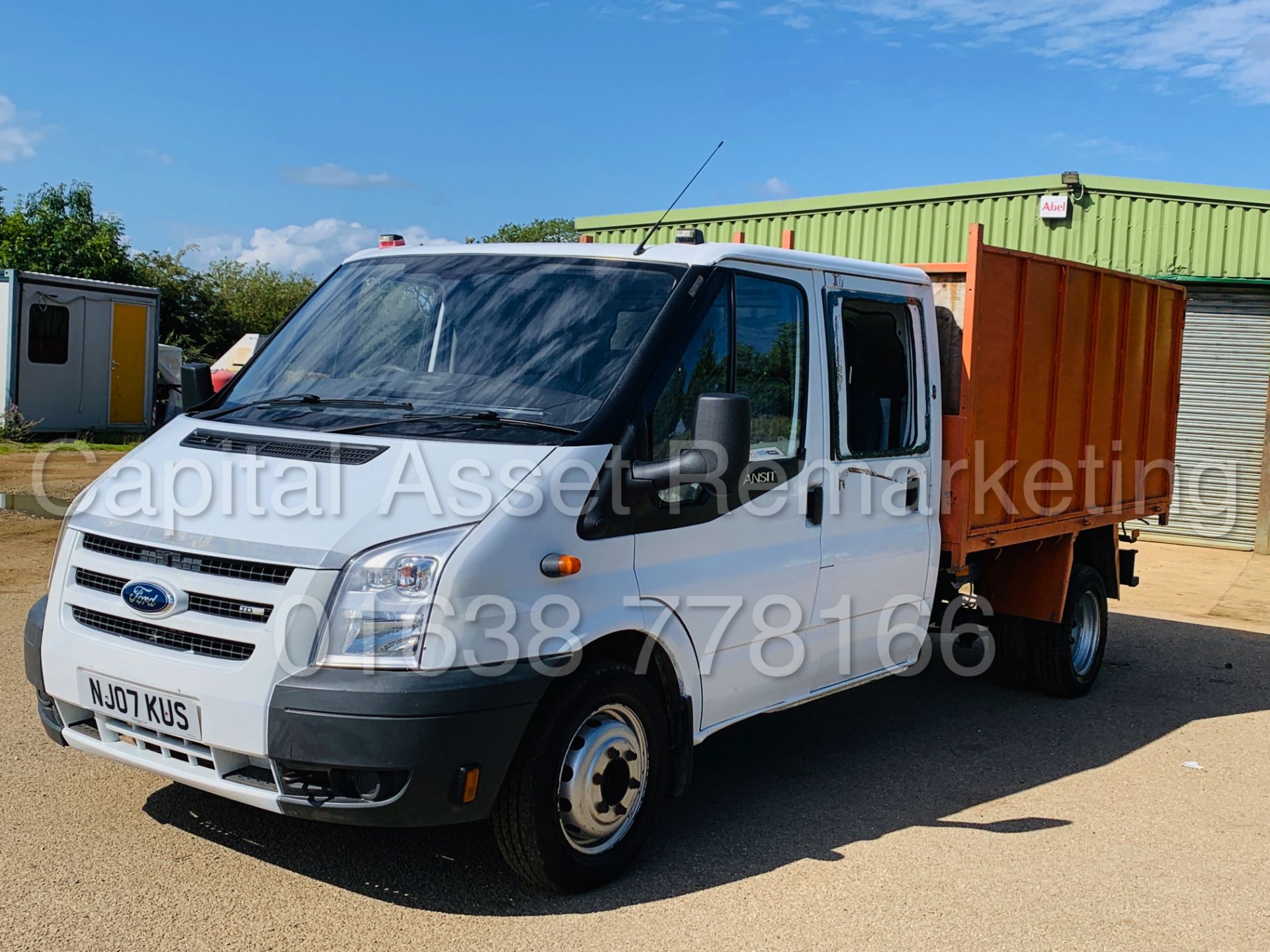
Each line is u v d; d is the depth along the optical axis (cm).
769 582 505
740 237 661
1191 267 1498
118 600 416
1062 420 736
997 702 786
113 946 377
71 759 545
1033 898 459
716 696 488
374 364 498
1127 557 872
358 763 371
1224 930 439
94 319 2131
